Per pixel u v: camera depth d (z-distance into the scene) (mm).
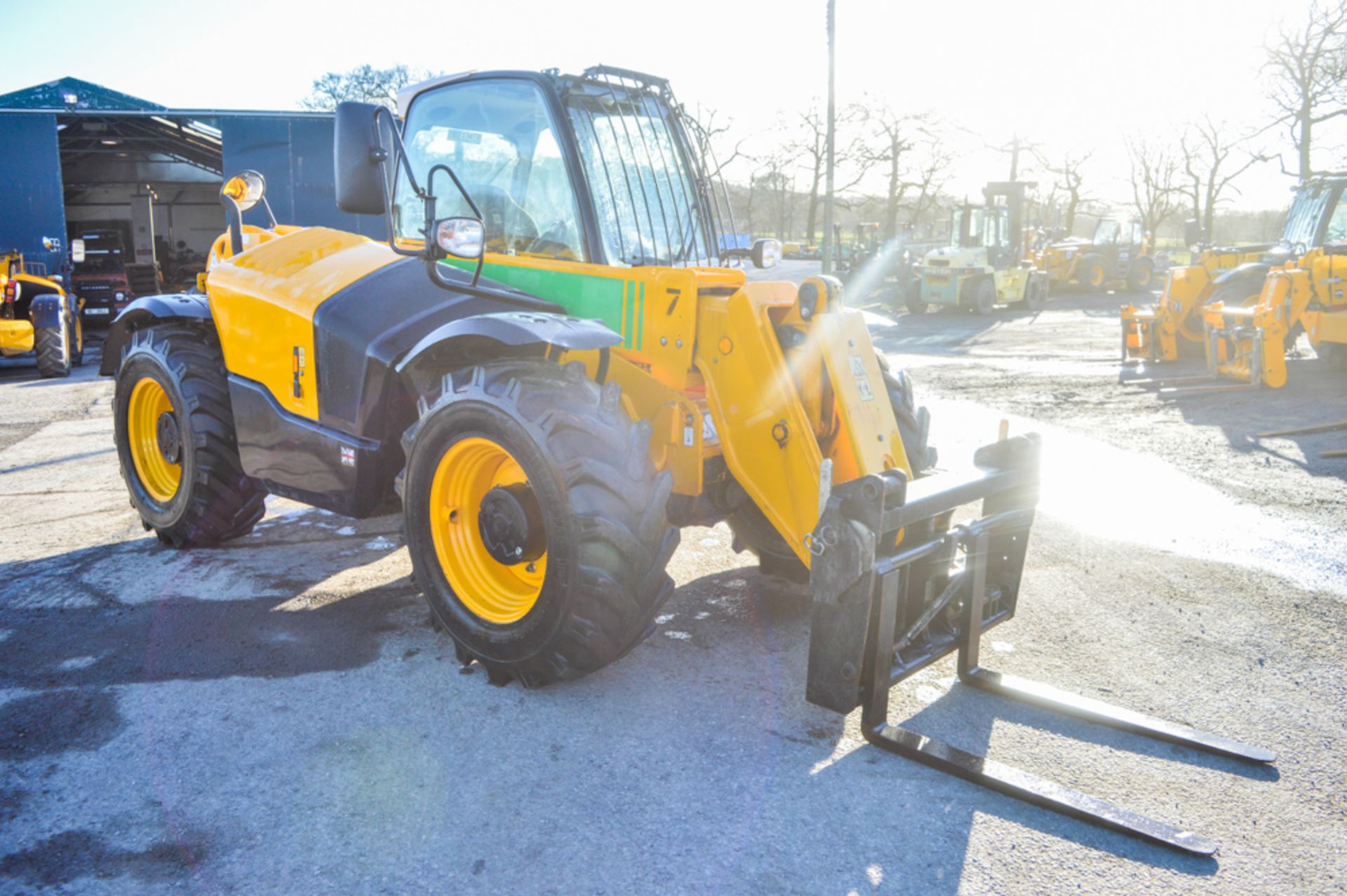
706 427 3320
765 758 2773
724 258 3979
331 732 2865
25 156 16750
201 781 2590
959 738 2930
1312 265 10500
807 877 2242
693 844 2355
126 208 23312
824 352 3109
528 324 2861
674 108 3830
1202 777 2744
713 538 4977
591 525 2814
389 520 5152
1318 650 3625
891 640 2834
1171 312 11523
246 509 4516
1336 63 29703
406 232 4027
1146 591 4227
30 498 5531
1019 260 22812
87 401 9555
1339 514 5363
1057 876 2271
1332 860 2367
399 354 3432
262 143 16547
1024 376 10969
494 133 3584
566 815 2469
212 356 4434
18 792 2525
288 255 4168
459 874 2229
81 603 3863
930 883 2232
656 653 3504
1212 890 2236
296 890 2162
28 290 12422
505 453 3096
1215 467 6469
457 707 3035
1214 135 40812
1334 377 10188
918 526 3004
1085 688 3291
